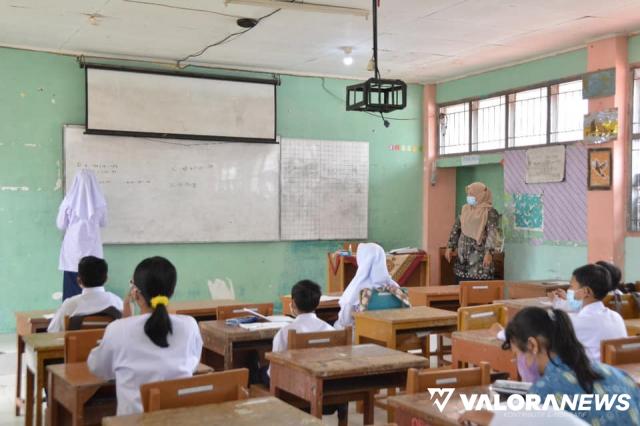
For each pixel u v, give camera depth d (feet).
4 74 23.17
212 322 14.05
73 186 22.66
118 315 12.60
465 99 28.68
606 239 22.03
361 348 11.05
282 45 23.31
